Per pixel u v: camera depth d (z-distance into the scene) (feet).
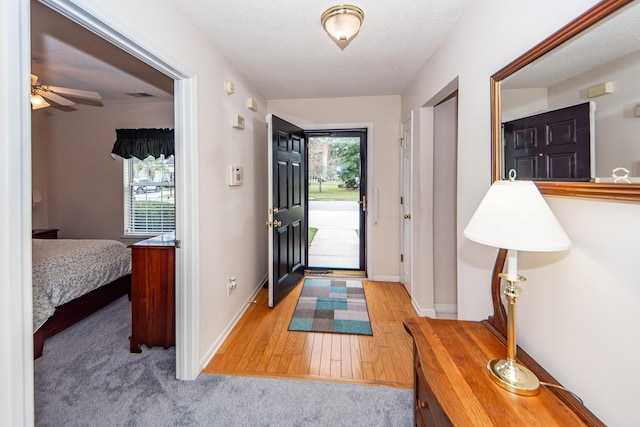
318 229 13.82
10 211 2.79
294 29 6.27
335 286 11.40
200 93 6.19
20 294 2.89
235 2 5.28
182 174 5.86
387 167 11.68
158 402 5.41
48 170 13.24
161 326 6.95
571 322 2.92
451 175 9.02
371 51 7.38
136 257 6.88
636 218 2.27
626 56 2.34
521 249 2.63
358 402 5.41
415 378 4.02
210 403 5.38
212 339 6.88
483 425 2.34
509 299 2.96
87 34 6.79
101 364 6.54
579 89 2.79
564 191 2.94
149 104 12.84
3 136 2.73
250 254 9.87
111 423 4.95
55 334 7.79
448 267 9.21
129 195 13.41
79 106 13.07
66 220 13.35
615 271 2.45
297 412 5.18
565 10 3.04
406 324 4.06
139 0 4.32
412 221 9.55
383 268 11.98
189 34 5.76
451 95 7.86
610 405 2.51
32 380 3.03
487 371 3.00
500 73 4.07
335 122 11.76
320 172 13.10
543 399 2.63
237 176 8.27
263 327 8.19
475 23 5.06
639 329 2.27
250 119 9.79
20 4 2.78
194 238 5.95
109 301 9.45
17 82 2.79
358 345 7.30
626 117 2.34
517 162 3.76
